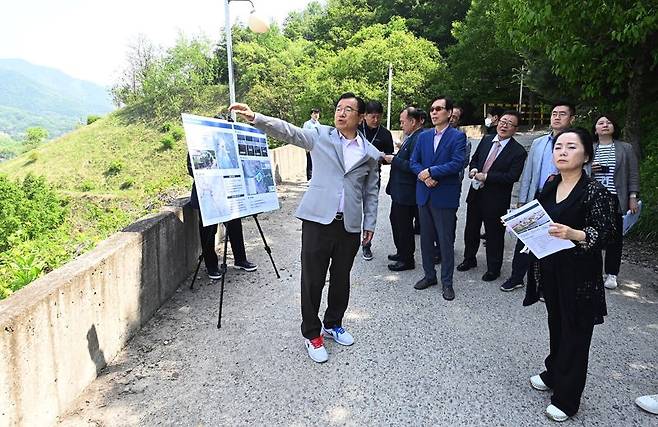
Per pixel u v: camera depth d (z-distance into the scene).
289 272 4.88
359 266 5.12
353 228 3.12
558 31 6.28
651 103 7.51
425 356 3.19
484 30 25.19
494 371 3.01
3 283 4.54
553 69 6.77
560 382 2.50
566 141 2.42
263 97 36.91
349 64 27.47
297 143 3.10
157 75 51.28
